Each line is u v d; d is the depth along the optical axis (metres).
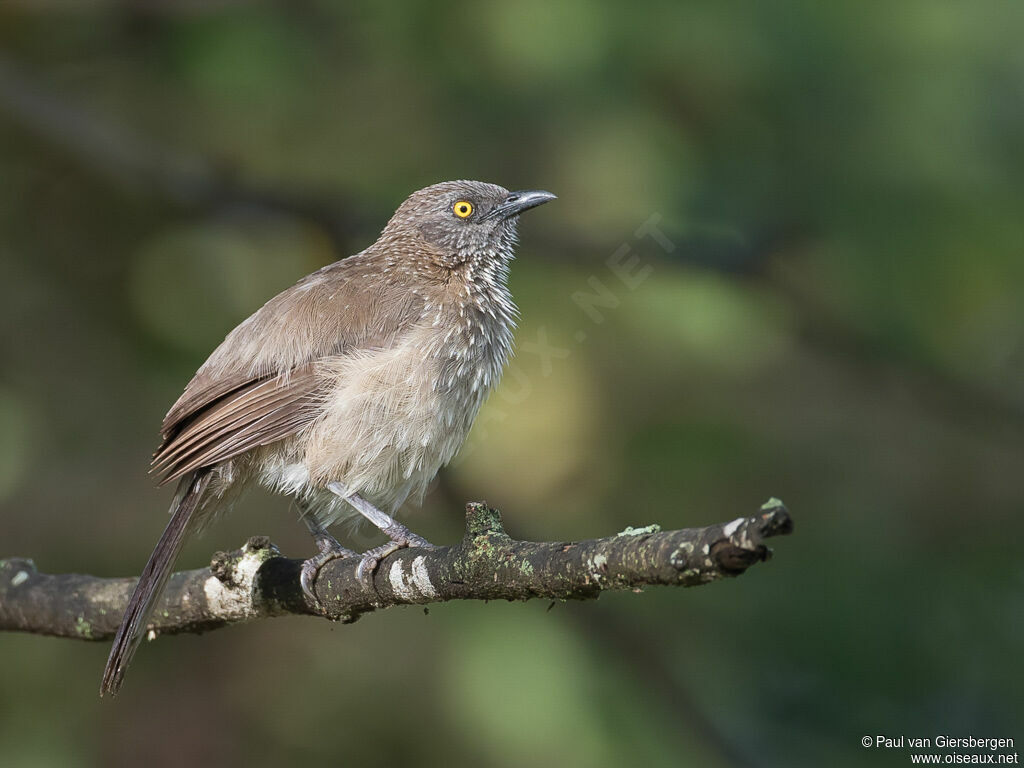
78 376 12.89
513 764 11.41
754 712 12.02
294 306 9.41
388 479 9.26
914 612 12.22
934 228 11.80
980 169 11.70
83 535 12.43
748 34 11.48
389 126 12.58
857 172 11.85
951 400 12.89
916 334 12.50
